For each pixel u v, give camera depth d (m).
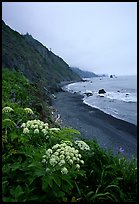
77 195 4.00
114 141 20.20
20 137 4.75
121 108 39.31
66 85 106.50
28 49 80.75
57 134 4.94
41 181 3.75
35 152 4.16
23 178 3.74
